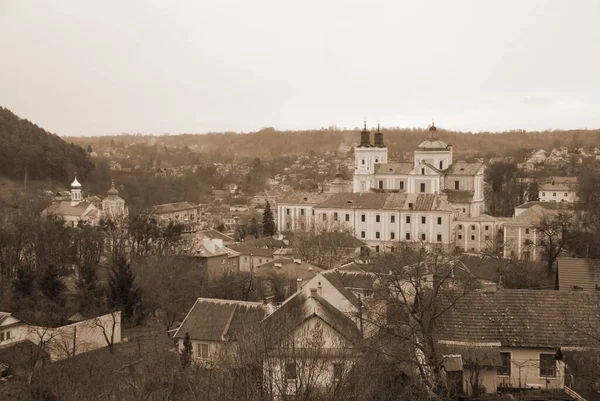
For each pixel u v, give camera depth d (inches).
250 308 3181.6
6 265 5762.8
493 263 4881.9
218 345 2984.7
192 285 4722.0
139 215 7460.6
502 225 7504.9
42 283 4835.1
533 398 1854.1
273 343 1977.1
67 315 4429.1
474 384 1886.1
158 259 5359.3
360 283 3420.3
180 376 2197.3
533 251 6348.4
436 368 1814.7
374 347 1900.8
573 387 1857.8
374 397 1754.4
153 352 2792.8
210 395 1838.1
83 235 6254.9
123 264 4690.0
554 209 7770.7
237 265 6171.3
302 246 6348.4
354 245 6732.3
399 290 2137.1
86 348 3543.3
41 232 6028.5
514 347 2001.7
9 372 3021.7
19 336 3644.2
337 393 1737.2
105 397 2252.7
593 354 1857.8
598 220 5561.0
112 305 4441.4
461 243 7726.4
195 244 6171.3
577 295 2148.1
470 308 2118.6
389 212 7839.6
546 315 2084.2
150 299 4670.3
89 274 4987.7
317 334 1993.1
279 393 1803.6
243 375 1791.3
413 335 1955.0
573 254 5211.6
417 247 5698.8
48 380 2464.3
